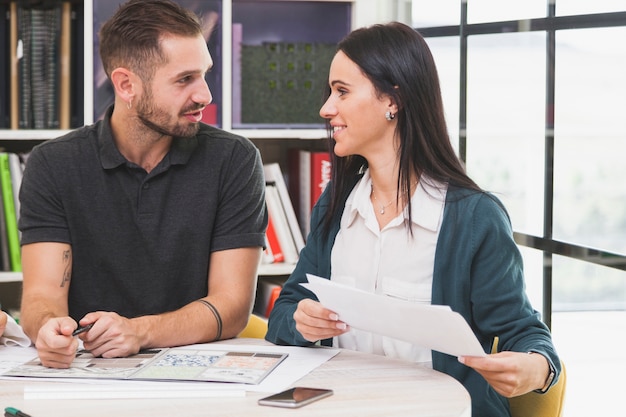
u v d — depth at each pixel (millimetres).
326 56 3516
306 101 3506
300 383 1708
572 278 3078
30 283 2242
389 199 2051
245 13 3451
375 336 2035
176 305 2334
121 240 2295
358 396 1621
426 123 1992
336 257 2113
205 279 2342
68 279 2279
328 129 2127
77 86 3285
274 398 1576
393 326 1723
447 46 3588
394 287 2006
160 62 2180
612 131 2938
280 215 3451
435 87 2004
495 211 1969
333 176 2143
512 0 3295
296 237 3457
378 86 1963
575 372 3102
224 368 1809
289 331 2020
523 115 3270
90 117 3256
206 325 2105
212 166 2340
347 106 1985
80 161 2293
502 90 3352
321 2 3494
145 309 2318
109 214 2289
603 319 2982
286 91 3484
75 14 3264
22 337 2051
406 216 2000
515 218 3330
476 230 1946
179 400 1603
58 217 2277
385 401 1591
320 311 1857
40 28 3236
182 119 2227
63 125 3279
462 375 1948
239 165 2361
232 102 3434
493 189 3410
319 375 1767
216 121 3387
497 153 3387
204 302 2180
